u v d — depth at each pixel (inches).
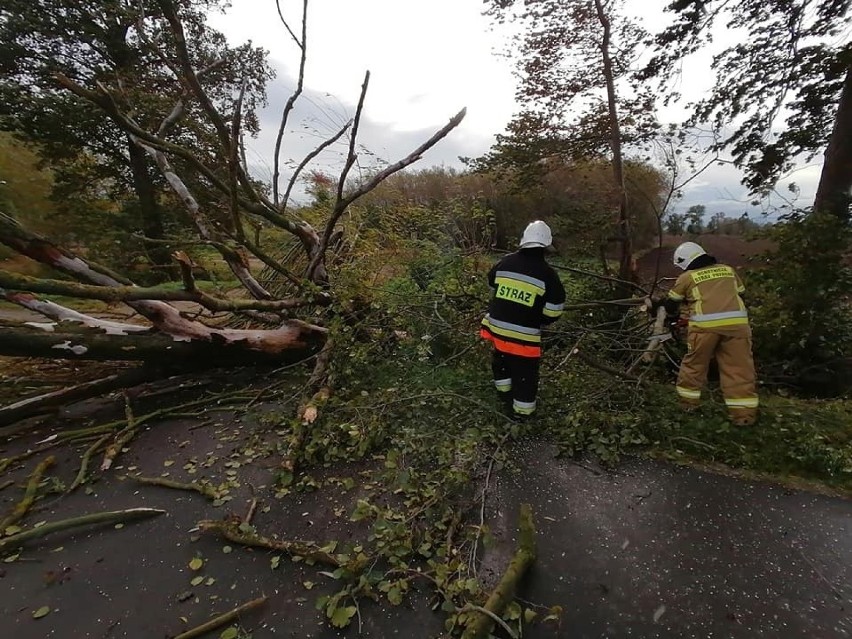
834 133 183.0
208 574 77.3
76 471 110.5
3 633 66.9
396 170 151.6
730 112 218.2
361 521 89.9
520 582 74.0
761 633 64.9
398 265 195.9
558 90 279.1
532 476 104.3
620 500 95.7
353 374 150.4
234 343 153.1
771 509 91.8
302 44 181.5
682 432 118.3
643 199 336.5
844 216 166.9
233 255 155.3
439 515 89.5
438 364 153.9
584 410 124.6
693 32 230.8
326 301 175.5
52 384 157.2
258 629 66.2
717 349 122.0
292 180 225.5
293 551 80.5
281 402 143.9
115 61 321.4
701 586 73.3
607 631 65.5
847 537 83.7
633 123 270.7
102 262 329.7
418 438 114.1
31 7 291.9
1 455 118.6
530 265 118.1
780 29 203.8
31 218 352.8
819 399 154.6
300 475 106.3
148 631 66.7
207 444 121.9
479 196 276.8
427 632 65.5
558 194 346.3
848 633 64.6
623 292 226.7
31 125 313.4
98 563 80.4
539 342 120.1
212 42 356.5
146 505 97.1
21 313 229.0
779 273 163.8
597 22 263.4
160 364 149.2
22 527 90.5
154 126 267.3
